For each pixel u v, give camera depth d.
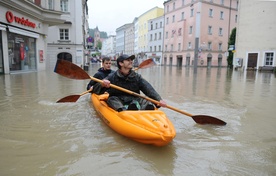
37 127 4.25
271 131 4.25
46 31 19.16
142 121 3.44
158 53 53.75
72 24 26.62
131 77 4.42
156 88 9.76
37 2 17.67
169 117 5.06
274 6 23.61
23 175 2.66
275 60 23.98
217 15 42.50
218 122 4.34
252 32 25.91
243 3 26.53
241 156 3.21
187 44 43.72
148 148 3.39
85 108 5.71
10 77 12.69
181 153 3.27
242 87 10.41
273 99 7.38
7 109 5.52
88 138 3.74
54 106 5.89
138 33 67.88
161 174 2.71
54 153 3.21
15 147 3.39
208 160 3.08
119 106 4.03
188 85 11.00
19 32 14.63
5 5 13.03
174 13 46.88
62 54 27.08
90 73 20.45
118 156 3.14
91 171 2.76
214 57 42.91
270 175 2.73
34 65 17.95
